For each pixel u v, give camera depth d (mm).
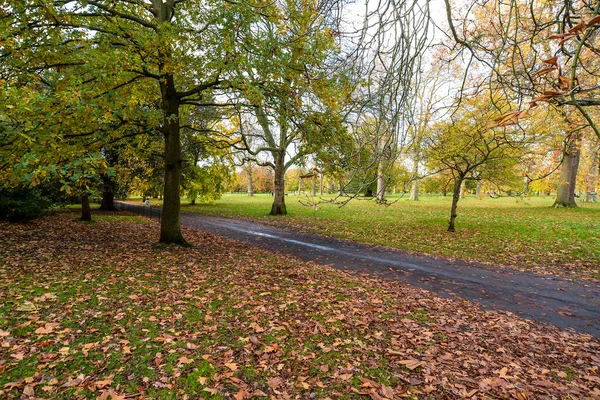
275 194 22266
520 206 26062
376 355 4176
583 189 34406
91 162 5930
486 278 8000
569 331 5152
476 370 3893
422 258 10102
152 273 7289
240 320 5059
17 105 5184
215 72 8930
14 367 3443
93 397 3107
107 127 8719
